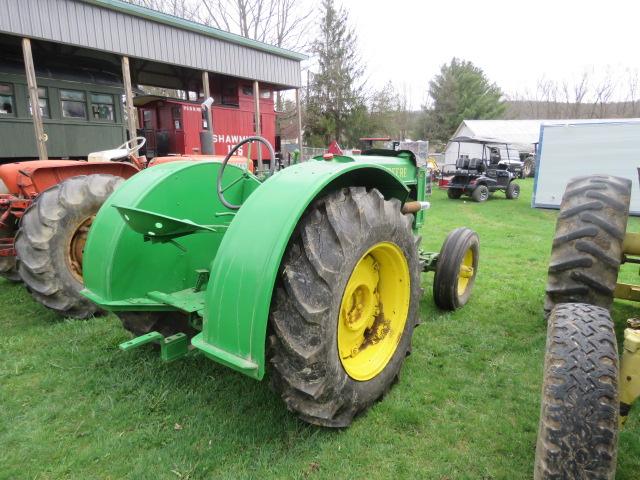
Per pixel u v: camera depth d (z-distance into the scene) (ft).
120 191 8.21
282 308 5.97
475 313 12.31
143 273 8.18
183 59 32.86
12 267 14.14
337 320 6.23
